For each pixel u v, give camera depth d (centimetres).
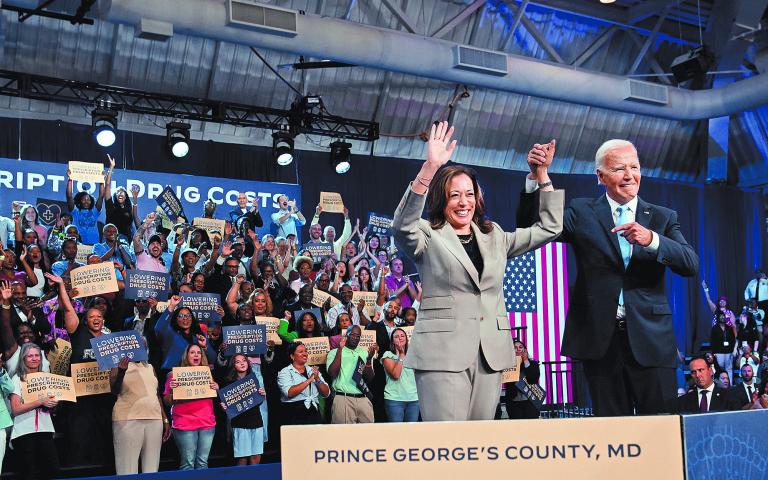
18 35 1114
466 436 174
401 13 1280
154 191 1130
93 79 1177
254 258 1039
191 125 1238
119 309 855
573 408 1273
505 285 1352
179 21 1044
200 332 822
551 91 1338
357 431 173
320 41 1133
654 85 1417
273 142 1233
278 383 810
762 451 189
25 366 688
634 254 303
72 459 721
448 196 277
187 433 743
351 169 1304
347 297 995
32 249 937
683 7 1436
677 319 1534
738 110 1445
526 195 304
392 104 1361
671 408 297
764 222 1633
